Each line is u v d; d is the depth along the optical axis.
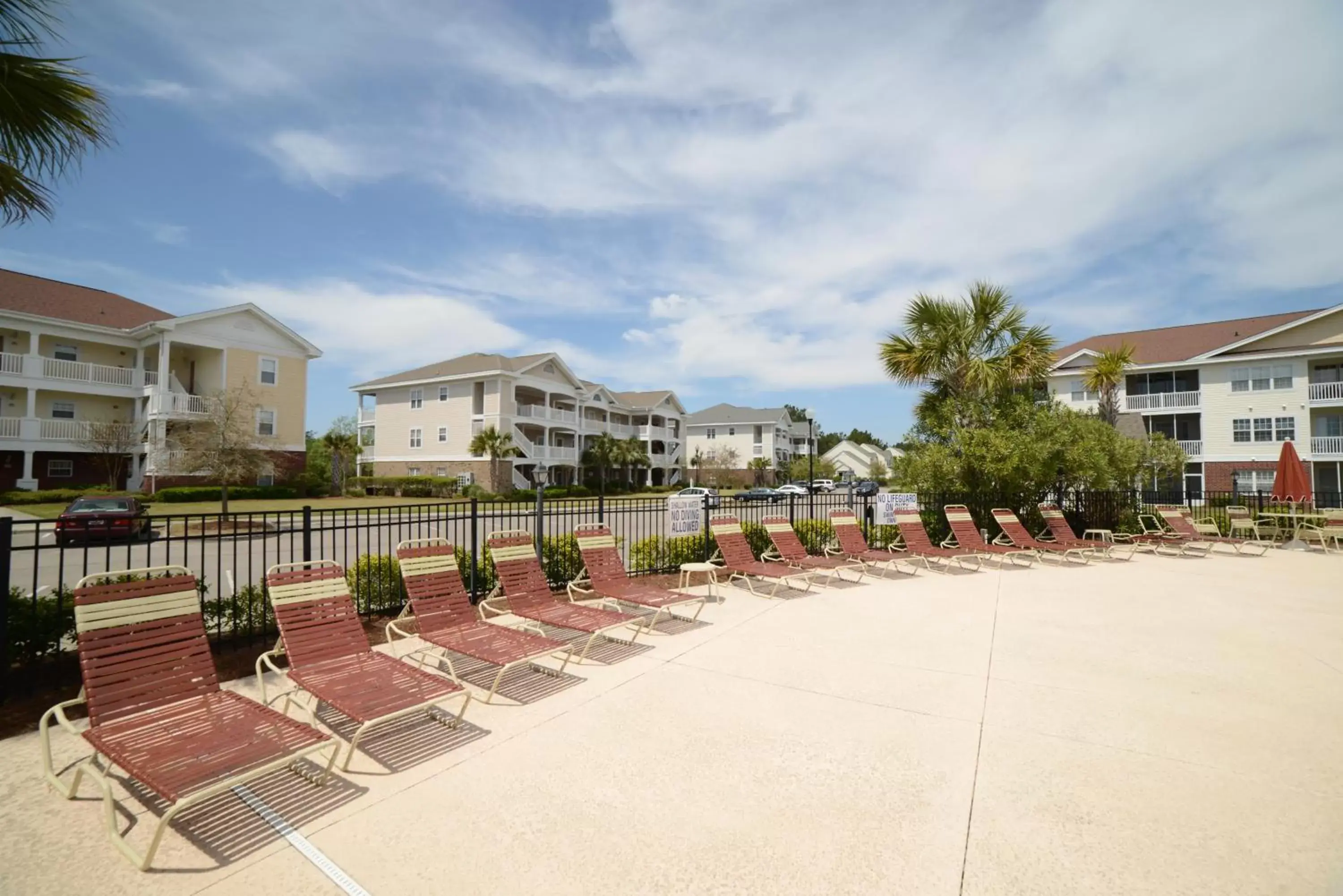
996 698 4.82
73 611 4.98
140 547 16.53
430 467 43.59
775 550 11.13
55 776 3.21
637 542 10.62
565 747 3.92
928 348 14.51
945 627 7.02
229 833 2.95
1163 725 4.30
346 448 40.94
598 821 3.07
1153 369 33.09
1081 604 8.26
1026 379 14.92
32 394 27.58
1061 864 2.72
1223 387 31.75
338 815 3.11
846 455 75.25
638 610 7.84
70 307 30.53
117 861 2.70
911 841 2.90
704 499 10.77
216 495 28.58
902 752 3.87
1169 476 23.94
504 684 5.09
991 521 13.98
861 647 6.21
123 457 28.84
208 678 3.81
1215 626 7.07
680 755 3.82
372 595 6.96
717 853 2.79
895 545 12.02
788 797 3.31
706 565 8.44
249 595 5.95
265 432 33.31
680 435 66.69
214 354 32.38
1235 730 4.23
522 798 3.29
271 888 2.53
